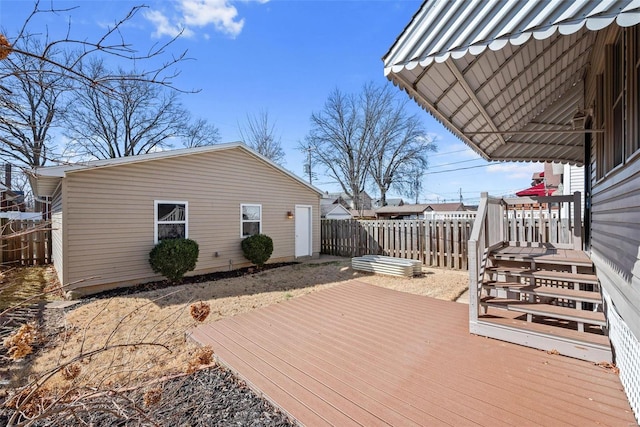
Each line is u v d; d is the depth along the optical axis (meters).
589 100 4.22
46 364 3.15
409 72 2.52
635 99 2.38
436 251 8.75
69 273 6.07
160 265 6.86
